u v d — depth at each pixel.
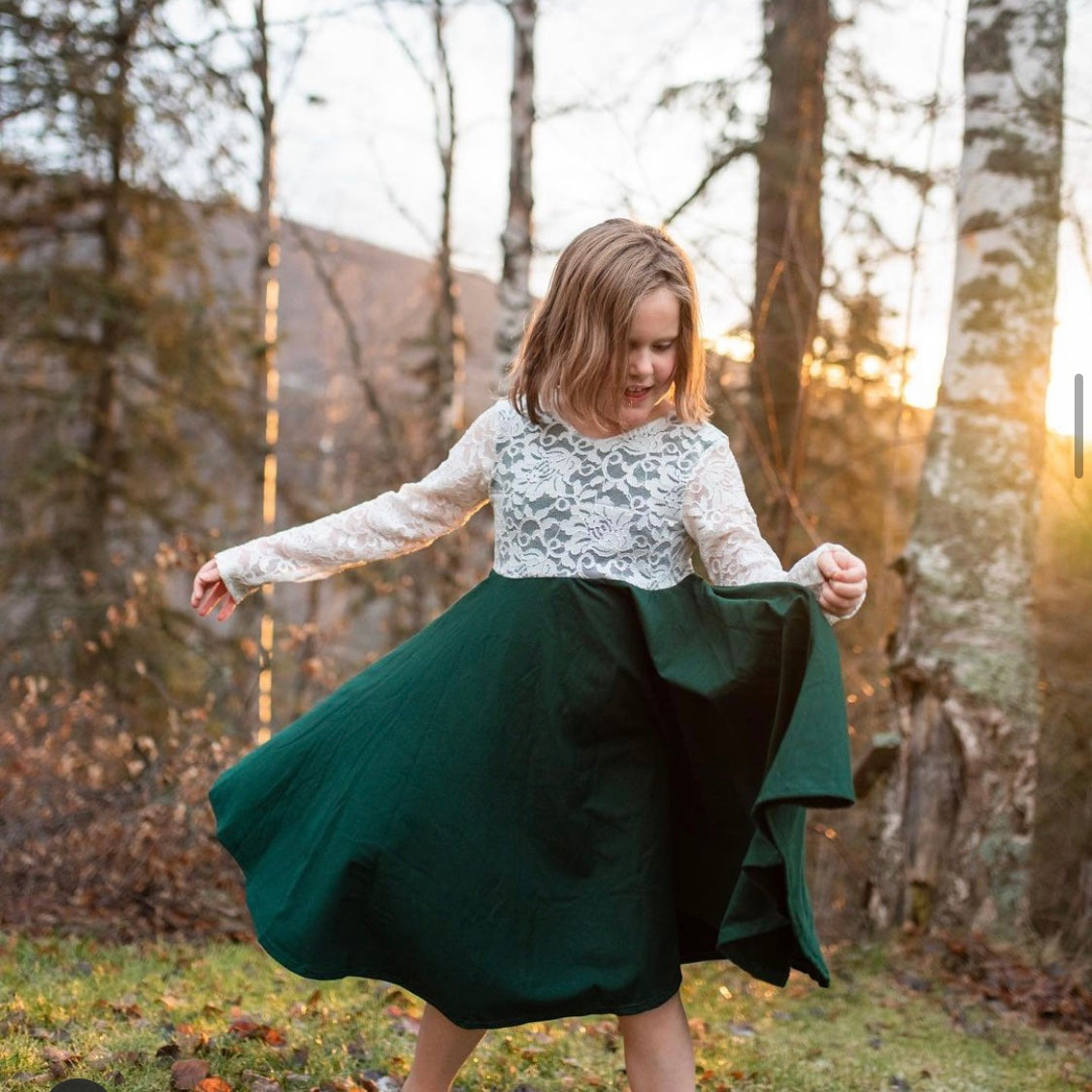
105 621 9.86
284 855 2.24
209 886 5.12
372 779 2.16
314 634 6.78
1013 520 5.32
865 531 9.30
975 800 5.20
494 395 3.98
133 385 11.20
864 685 7.89
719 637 2.10
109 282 10.81
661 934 2.10
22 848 4.91
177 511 11.38
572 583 2.17
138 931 4.66
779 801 1.80
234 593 2.42
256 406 10.53
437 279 13.70
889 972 4.88
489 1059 3.15
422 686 2.21
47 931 4.48
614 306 2.10
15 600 10.38
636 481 2.19
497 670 2.16
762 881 1.90
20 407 10.82
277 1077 2.81
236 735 6.22
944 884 5.23
